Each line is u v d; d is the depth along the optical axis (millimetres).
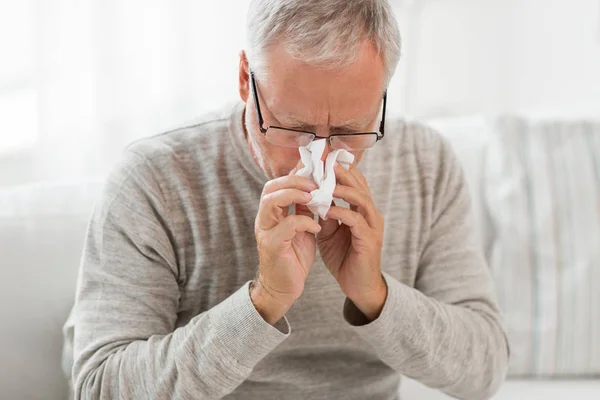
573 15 2439
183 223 1242
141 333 1175
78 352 1173
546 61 2504
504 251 1711
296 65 971
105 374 1117
